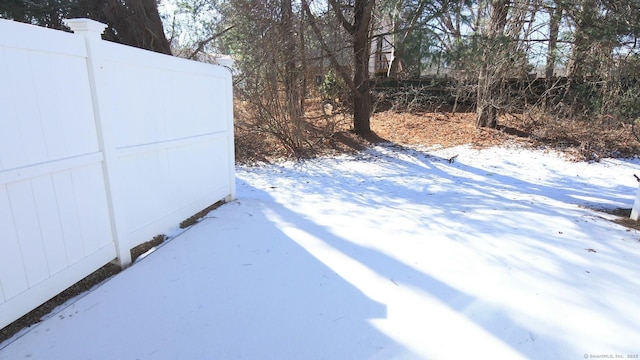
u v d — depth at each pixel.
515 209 4.09
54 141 1.97
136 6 5.67
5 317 1.75
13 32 1.71
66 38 2.02
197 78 3.44
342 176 5.81
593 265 2.60
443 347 1.75
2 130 1.69
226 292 2.23
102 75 2.28
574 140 7.69
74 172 2.12
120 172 2.49
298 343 1.79
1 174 1.69
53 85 1.95
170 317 1.98
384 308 2.07
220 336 1.83
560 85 8.51
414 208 4.15
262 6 6.55
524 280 2.38
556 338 1.81
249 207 4.05
